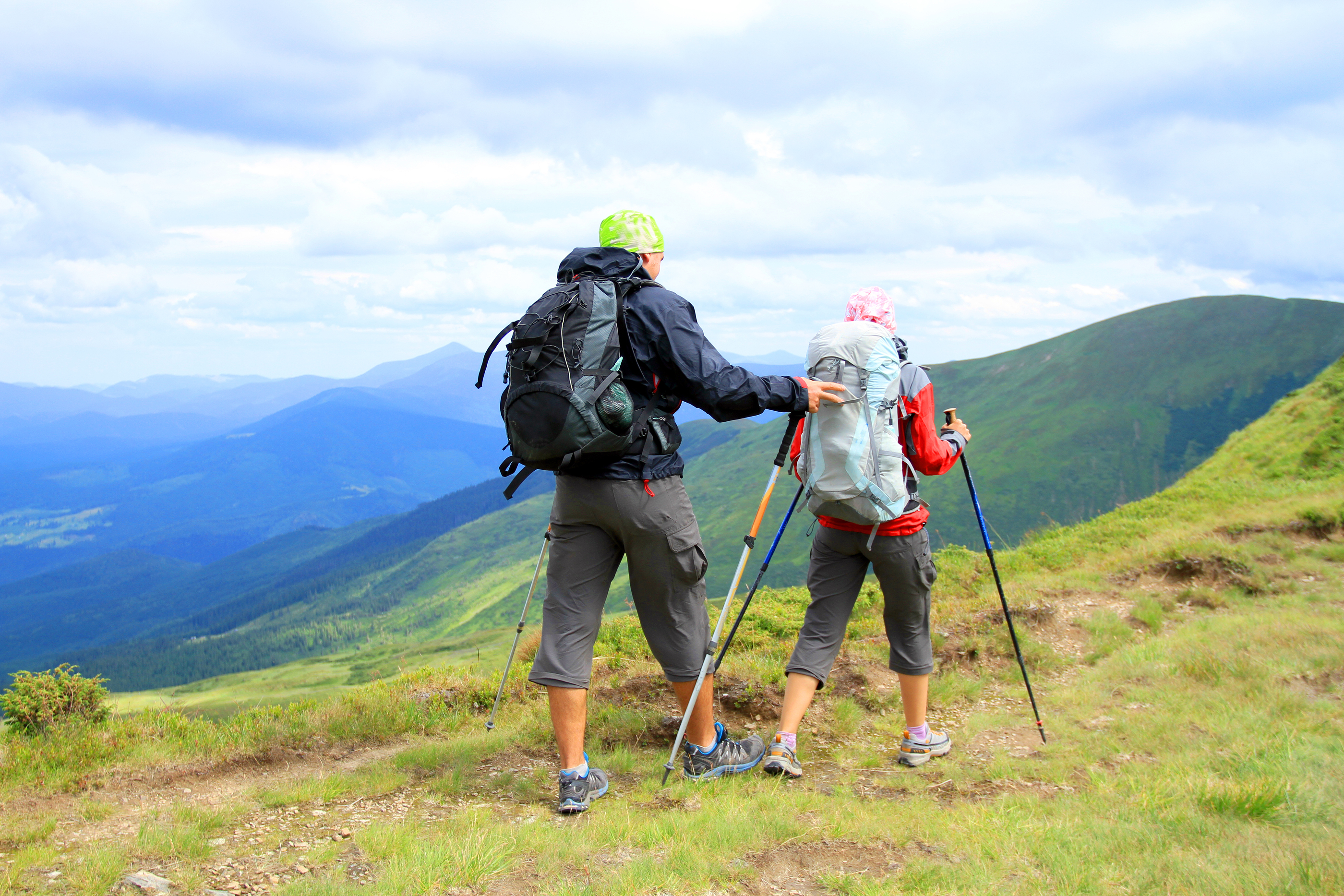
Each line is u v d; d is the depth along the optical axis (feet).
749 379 12.63
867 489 13.96
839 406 14.25
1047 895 9.74
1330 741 15.03
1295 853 10.53
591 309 11.94
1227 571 30.27
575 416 11.54
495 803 13.46
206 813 12.82
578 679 12.95
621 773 14.89
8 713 17.61
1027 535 47.39
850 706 18.57
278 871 10.68
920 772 15.35
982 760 16.06
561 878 10.21
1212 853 10.64
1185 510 45.21
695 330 12.37
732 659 21.52
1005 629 24.62
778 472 15.05
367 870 10.64
